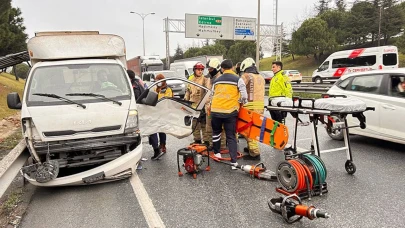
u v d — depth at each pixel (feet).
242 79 18.88
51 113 15.37
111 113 15.97
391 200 13.78
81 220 12.82
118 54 19.10
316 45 164.66
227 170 18.40
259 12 78.48
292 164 13.97
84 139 15.72
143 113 18.66
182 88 59.93
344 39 167.63
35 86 16.48
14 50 63.67
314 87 55.47
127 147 16.66
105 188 16.15
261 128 17.51
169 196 14.93
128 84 17.46
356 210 12.95
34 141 15.31
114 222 12.55
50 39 18.20
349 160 16.98
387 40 157.69
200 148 18.04
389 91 20.84
